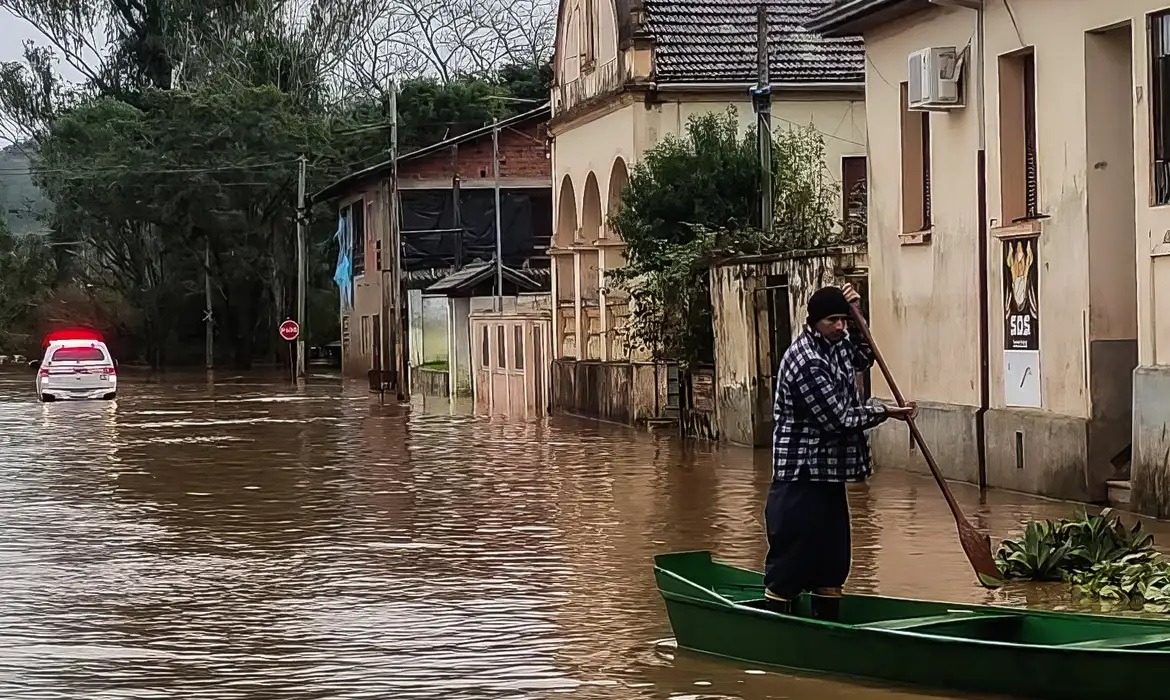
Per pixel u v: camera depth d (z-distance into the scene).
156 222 69.44
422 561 14.64
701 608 10.16
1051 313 17.92
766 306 25.27
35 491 21.34
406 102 66.38
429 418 36.22
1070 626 9.58
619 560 14.44
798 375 9.86
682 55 31.55
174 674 10.08
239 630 11.49
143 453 27.39
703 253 27.12
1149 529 15.21
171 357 76.06
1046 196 18.00
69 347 47.22
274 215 70.75
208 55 79.25
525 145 56.69
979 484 19.34
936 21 20.38
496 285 44.44
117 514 18.67
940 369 20.47
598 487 20.48
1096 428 17.23
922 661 9.01
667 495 19.44
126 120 72.94
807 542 9.97
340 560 14.80
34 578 13.99
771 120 30.80
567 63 36.91
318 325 74.38
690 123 29.72
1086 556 12.96
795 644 9.59
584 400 34.69
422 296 53.03
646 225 29.22
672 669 9.86
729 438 26.42
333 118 73.12
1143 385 16.12
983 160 19.31
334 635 11.25
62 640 11.23
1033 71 18.69
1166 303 15.87
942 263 20.38
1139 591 12.05
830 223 28.42
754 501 18.64
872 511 17.12
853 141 31.73
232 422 35.69
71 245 79.69
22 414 40.19
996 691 8.75
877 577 13.07
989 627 9.73
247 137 68.69
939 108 19.84
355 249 64.56
